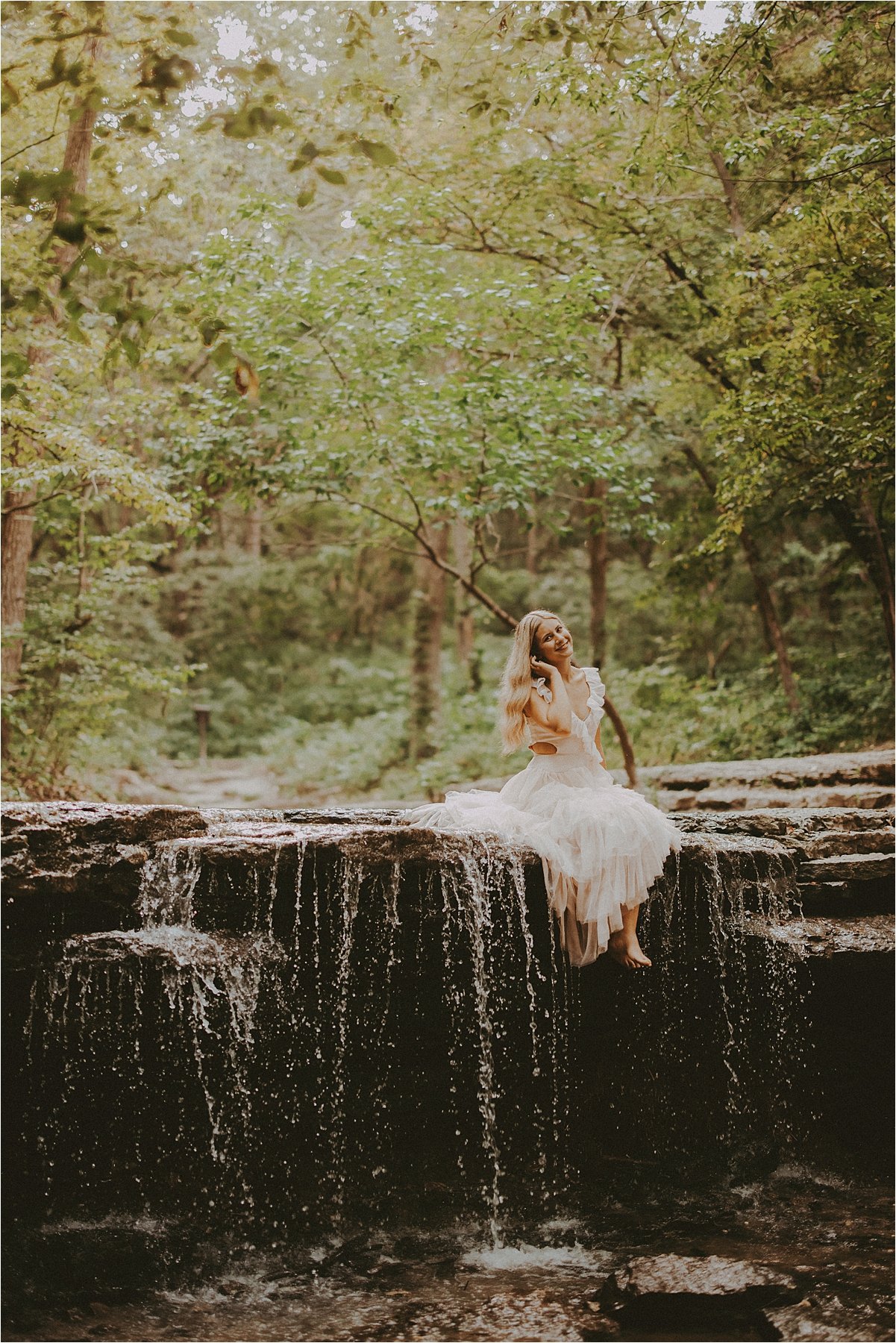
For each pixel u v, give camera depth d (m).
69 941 4.38
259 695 27.00
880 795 7.99
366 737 19.41
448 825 5.21
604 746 14.10
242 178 11.50
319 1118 4.89
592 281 9.91
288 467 9.90
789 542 16.25
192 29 8.34
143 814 4.74
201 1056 4.64
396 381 10.05
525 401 9.92
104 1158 4.55
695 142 9.29
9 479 8.70
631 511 13.73
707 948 5.40
